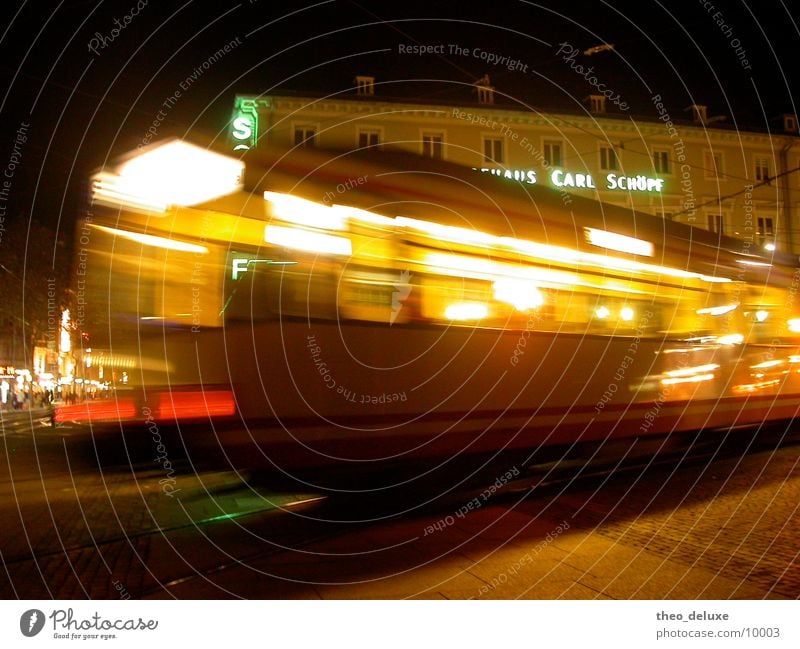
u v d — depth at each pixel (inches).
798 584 182.1
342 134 856.3
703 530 234.8
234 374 224.1
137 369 224.7
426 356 255.0
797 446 441.1
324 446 234.8
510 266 280.1
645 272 334.0
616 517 254.1
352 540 224.1
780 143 1095.6
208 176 229.3
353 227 243.6
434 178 266.1
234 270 227.1
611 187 995.9
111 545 219.3
